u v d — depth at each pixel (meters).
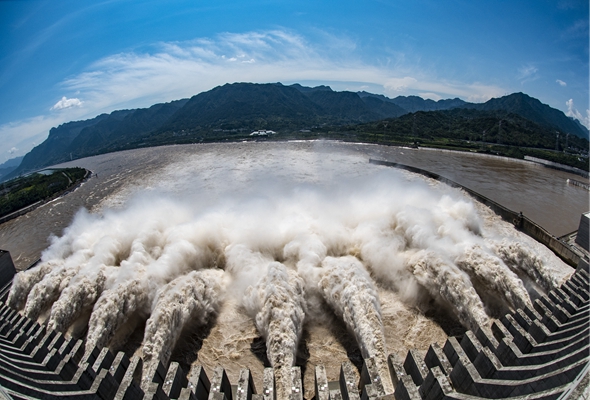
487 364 14.05
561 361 12.28
